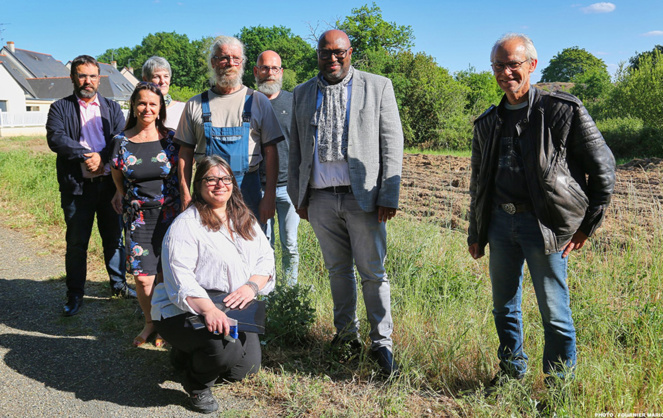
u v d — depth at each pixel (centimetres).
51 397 311
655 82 2408
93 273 553
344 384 329
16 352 367
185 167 377
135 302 472
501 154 295
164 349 380
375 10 4781
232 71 359
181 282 292
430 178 1294
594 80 6100
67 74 6031
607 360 315
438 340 346
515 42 274
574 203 273
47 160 1297
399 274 490
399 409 292
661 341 329
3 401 304
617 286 432
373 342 349
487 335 370
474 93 5194
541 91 282
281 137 381
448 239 595
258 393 318
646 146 2288
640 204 812
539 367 319
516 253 301
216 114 366
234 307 301
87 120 456
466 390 311
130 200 379
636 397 284
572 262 492
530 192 279
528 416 277
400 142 339
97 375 340
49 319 430
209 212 310
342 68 333
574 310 380
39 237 682
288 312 383
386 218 336
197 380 299
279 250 552
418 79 3659
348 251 364
